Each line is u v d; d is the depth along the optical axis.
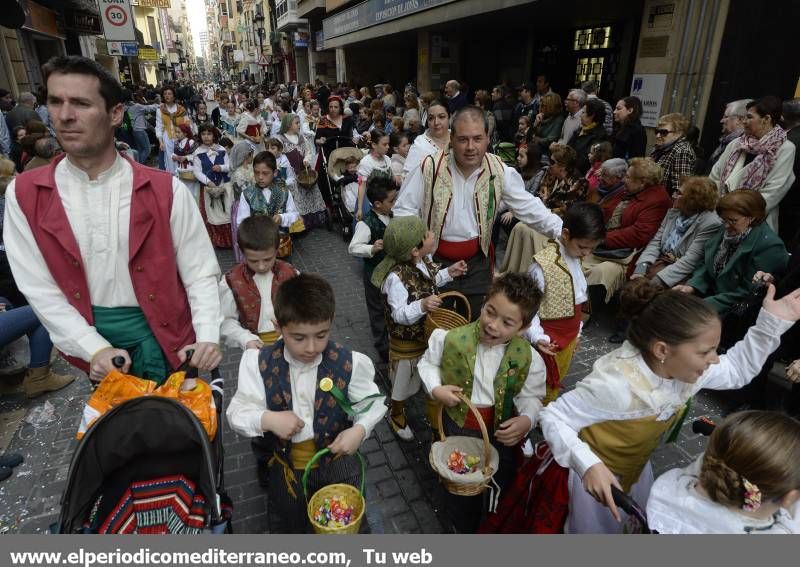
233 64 72.81
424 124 9.34
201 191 6.48
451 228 3.00
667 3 5.61
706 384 1.77
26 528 2.38
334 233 7.08
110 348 1.70
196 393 1.62
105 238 1.67
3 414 3.21
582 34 10.84
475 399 2.07
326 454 1.80
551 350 2.25
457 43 13.48
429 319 2.48
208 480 1.44
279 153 6.57
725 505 1.33
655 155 4.66
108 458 1.50
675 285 3.74
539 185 5.59
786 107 4.02
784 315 1.70
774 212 3.96
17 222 1.65
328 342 1.83
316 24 25.03
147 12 43.16
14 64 12.22
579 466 1.57
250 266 2.67
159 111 8.58
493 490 2.08
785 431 1.24
